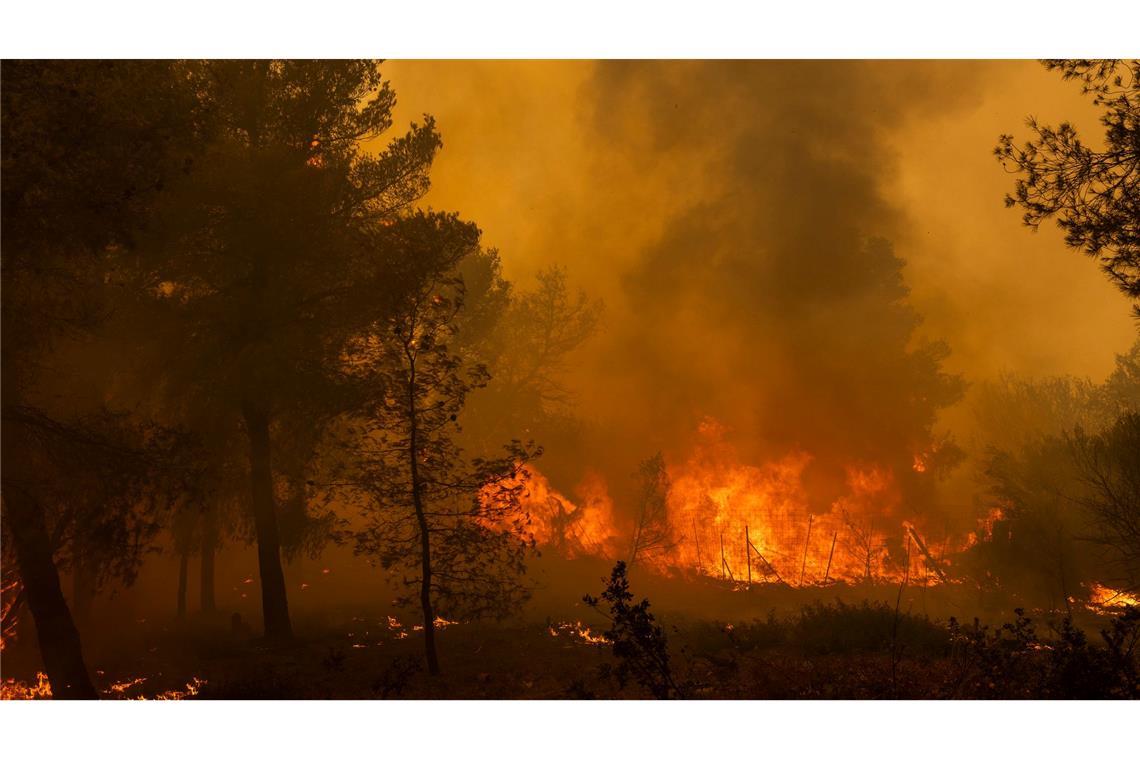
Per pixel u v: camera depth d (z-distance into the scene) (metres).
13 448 9.16
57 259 9.41
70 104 8.23
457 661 11.91
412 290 12.87
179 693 10.29
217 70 13.90
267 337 13.62
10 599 12.20
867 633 11.34
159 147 9.05
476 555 12.15
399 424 12.02
